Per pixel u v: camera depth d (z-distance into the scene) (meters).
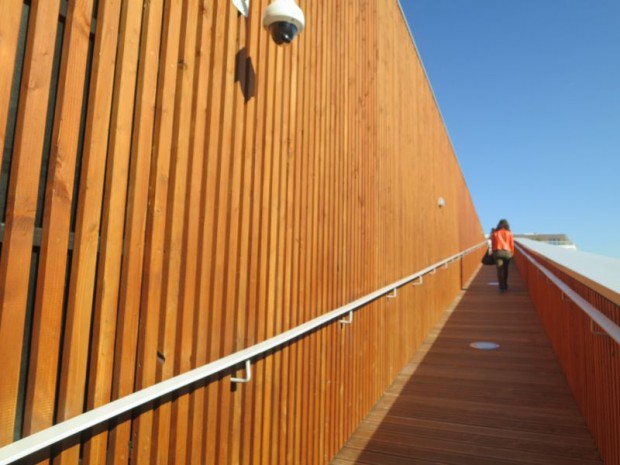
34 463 1.20
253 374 2.21
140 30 1.55
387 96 4.68
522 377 4.85
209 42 1.87
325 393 3.05
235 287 2.04
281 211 2.45
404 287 5.33
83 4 1.35
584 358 3.66
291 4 2.00
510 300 9.65
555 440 3.36
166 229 1.64
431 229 7.16
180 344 1.67
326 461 3.03
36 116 1.20
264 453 2.28
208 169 1.83
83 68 1.34
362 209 3.83
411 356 5.65
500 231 10.98
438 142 8.12
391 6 4.97
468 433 3.52
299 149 2.67
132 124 1.51
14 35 1.16
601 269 3.32
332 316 2.98
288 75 2.54
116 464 1.43
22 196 1.17
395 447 3.31
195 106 1.76
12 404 1.13
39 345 1.21
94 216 1.37
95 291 1.39
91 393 1.35
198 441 1.80
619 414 2.62
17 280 1.15
